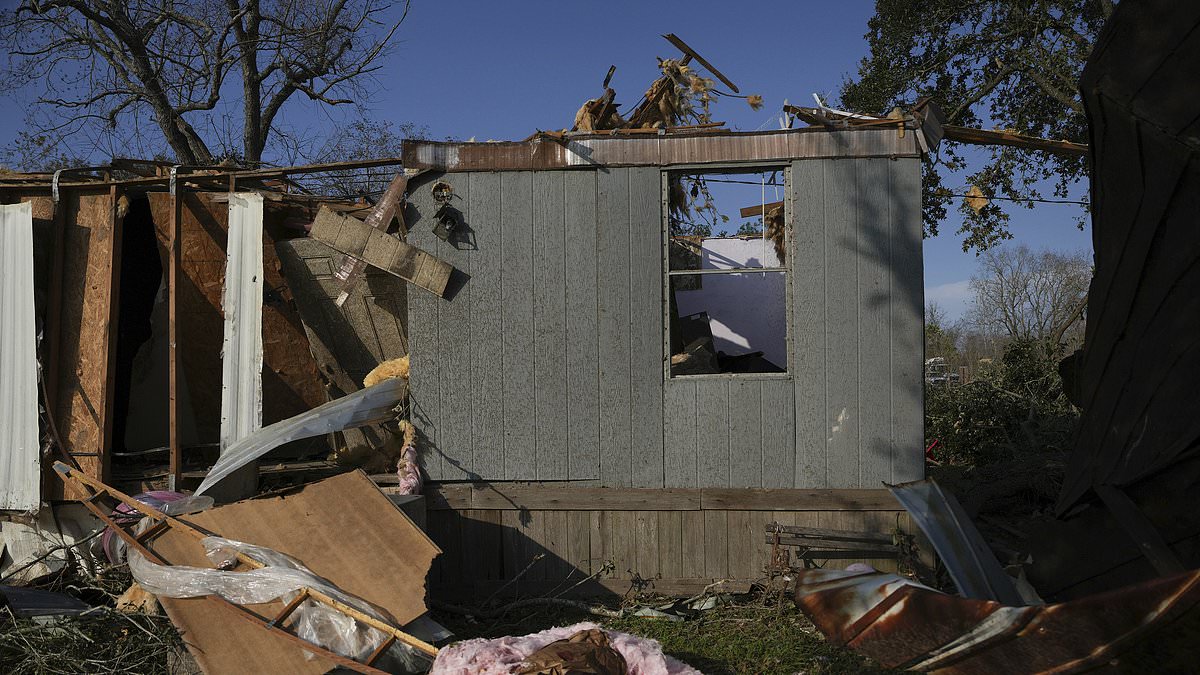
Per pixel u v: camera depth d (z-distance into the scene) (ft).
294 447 25.40
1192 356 11.72
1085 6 51.85
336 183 50.39
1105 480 13.29
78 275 21.11
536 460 19.45
